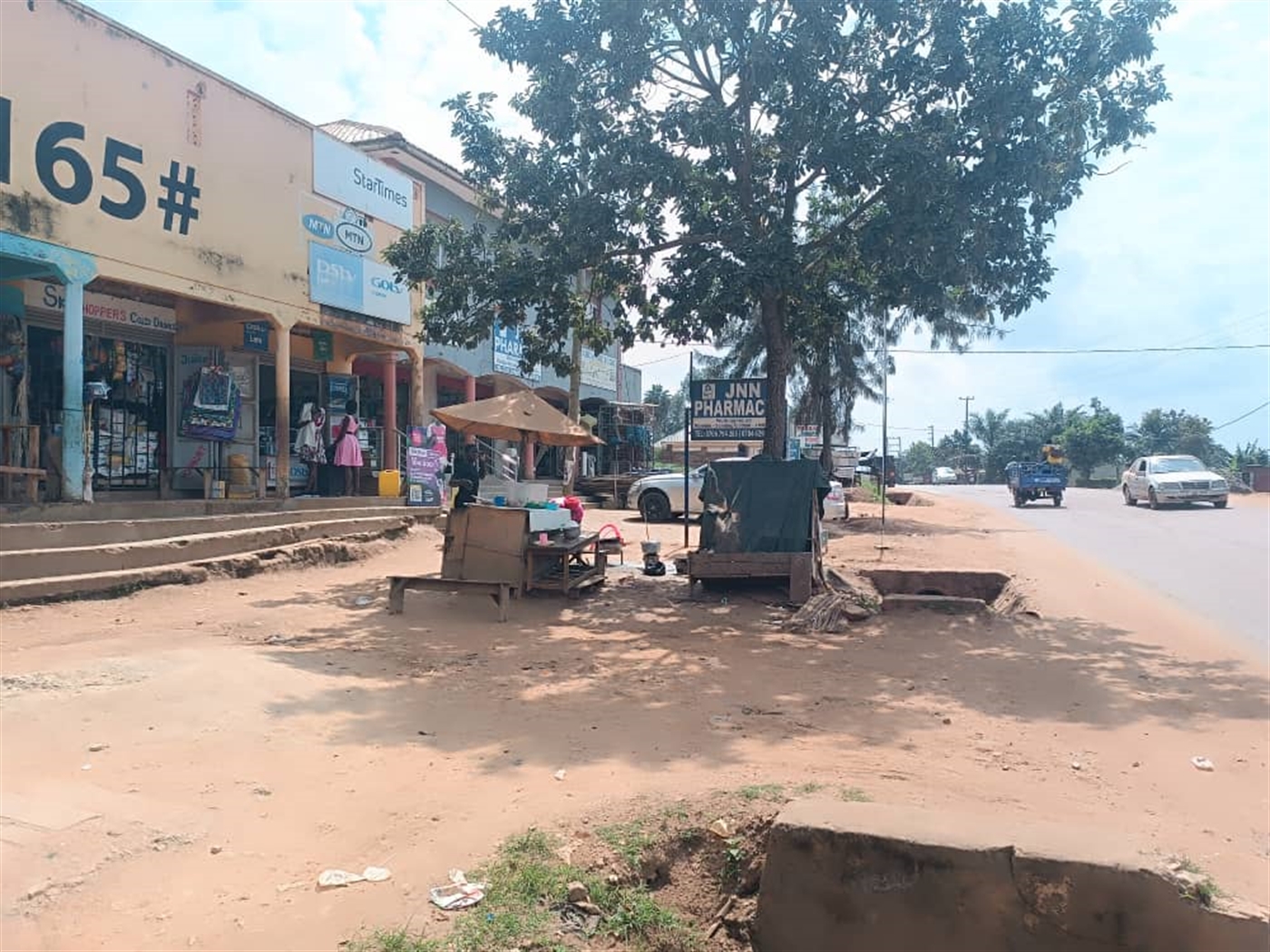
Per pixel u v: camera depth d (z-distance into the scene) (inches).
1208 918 131.6
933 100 434.0
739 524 467.8
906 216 408.2
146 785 180.9
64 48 442.3
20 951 124.4
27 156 427.2
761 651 343.6
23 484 451.5
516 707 257.4
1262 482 1520.7
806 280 508.1
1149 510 1067.9
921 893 142.9
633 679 294.5
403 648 325.4
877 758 217.2
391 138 786.2
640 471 1230.9
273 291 573.3
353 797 184.5
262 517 512.7
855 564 573.9
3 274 458.3
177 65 503.2
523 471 1001.5
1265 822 185.5
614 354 1289.4
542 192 479.5
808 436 1357.0
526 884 148.8
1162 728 250.7
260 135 562.3
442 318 507.5
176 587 406.6
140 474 585.3
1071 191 437.1
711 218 518.9
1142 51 409.7
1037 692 289.3
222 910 139.0
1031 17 410.6
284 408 580.4
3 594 341.1
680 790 186.5
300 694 252.4
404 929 135.6
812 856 148.9
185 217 509.7
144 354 589.9
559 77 451.2
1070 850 139.4
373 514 613.0
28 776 179.6
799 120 418.3
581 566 506.3
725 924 156.9
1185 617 413.1
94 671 251.6
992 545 701.3
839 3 415.5
